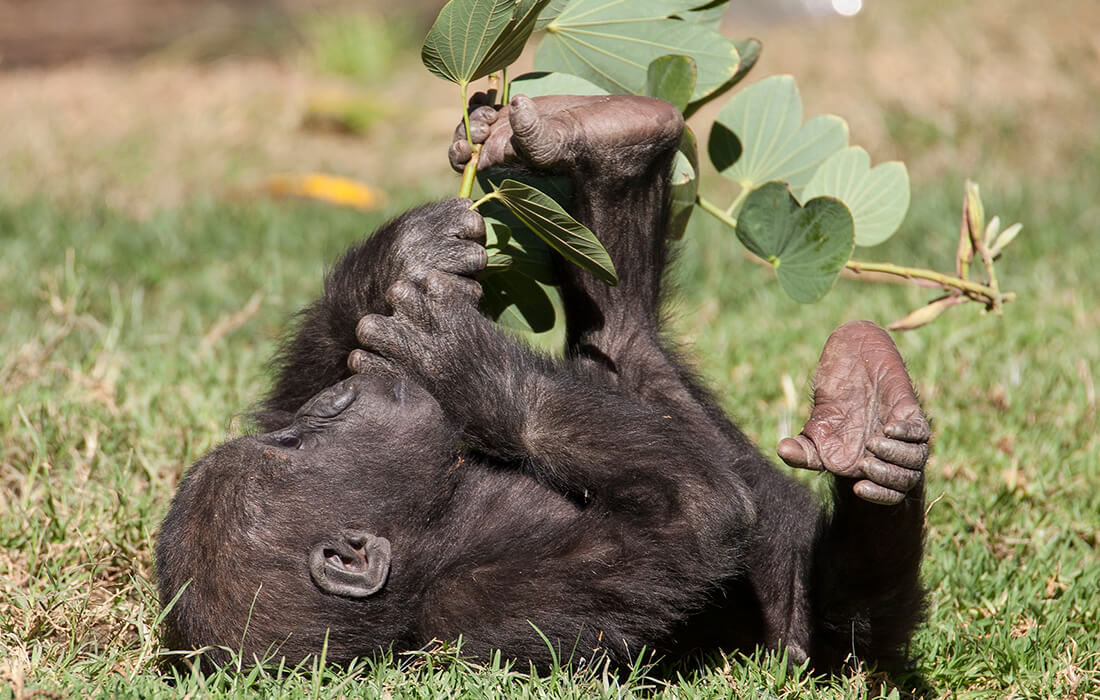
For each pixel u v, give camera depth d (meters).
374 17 38.38
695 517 7.44
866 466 7.05
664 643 8.23
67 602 8.55
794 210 8.54
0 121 27.61
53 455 10.87
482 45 7.60
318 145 27.41
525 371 7.82
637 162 7.89
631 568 7.45
